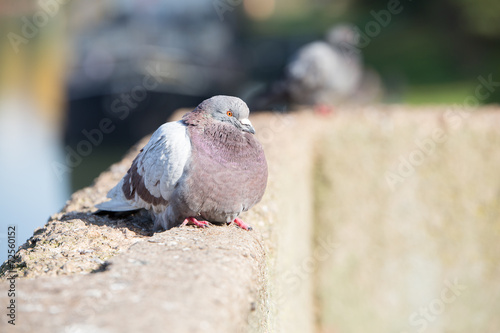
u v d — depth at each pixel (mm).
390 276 12070
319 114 12727
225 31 20750
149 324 3129
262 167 5809
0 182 14539
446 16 29031
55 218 6898
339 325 11992
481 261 11812
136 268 4039
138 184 5973
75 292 3592
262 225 6602
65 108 19938
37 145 19828
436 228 11930
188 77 19078
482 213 11789
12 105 26484
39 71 27844
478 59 26547
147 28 18844
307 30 37438
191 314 3271
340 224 12188
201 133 5664
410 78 26578
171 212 5750
